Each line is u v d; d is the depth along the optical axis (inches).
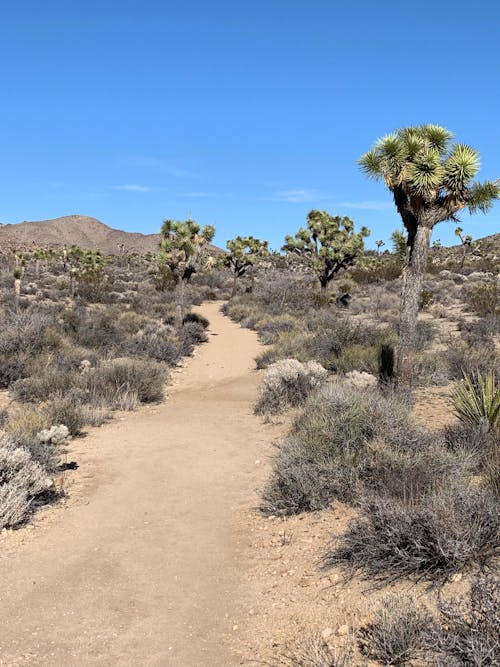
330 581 191.3
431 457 260.8
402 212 432.1
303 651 156.0
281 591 195.8
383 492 230.2
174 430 455.8
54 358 693.3
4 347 690.8
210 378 751.1
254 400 570.6
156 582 209.9
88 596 199.5
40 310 1216.2
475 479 249.3
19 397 546.3
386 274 1987.0
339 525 235.9
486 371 526.3
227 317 1469.0
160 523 268.1
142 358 794.2
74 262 2546.8
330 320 1081.4
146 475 341.4
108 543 245.1
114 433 446.9
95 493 309.7
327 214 1553.9
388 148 405.1
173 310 1464.1
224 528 261.6
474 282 1749.5
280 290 1670.8
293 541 233.9
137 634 175.3
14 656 163.2
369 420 299.4
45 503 291.3
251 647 165.8
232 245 2012.8
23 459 289.7
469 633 129.9
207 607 191.8
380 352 608.4
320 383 523.5
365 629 158.2
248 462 363.3
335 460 272.1
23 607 191.8
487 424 309.3
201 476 339.0
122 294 1828.2
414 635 143.6
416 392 496.4
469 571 171.3
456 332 944.3
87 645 169.2
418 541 179.0
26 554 233.5
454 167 388.2
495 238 3772.1
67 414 446.6
